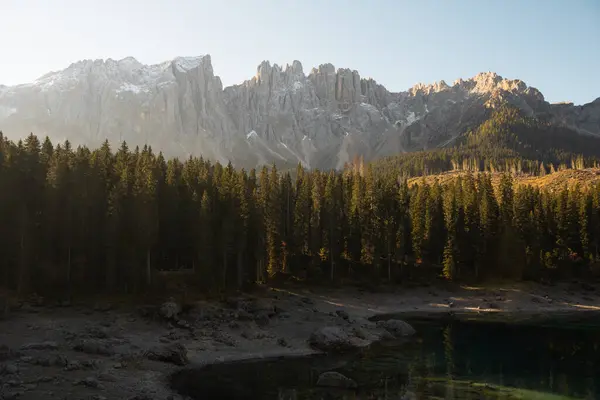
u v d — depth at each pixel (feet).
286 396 116.78
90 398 107.65
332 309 274.36
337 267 356.18
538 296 341.21
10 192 234.17
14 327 177.88
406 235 398.42
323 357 164.66
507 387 124.36
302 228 350.84
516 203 405.18
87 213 249.55
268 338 190.90
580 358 159.74
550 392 120.37
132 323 198.18
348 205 386.73
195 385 127.54
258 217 301.63
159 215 274.98
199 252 263.90
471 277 377.30
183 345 165.07
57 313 204.44
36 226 241.55
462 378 133.80
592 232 411.75
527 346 181.27
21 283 225.56
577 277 392.68
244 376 138.00
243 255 296.10
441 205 406.00
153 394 115.34
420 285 356.79
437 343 188.44
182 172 340.80
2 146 258.98
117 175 275.59
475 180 500.74
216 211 283.59
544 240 409.08
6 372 123.03
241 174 370.53
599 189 440.45
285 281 323.98
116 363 141.90
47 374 124.47
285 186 379.55
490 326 234.79
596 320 259.80
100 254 249.75
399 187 451.94
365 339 193.88
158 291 247.50
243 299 253.65
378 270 354.54
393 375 137.49
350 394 118.42
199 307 223.10
